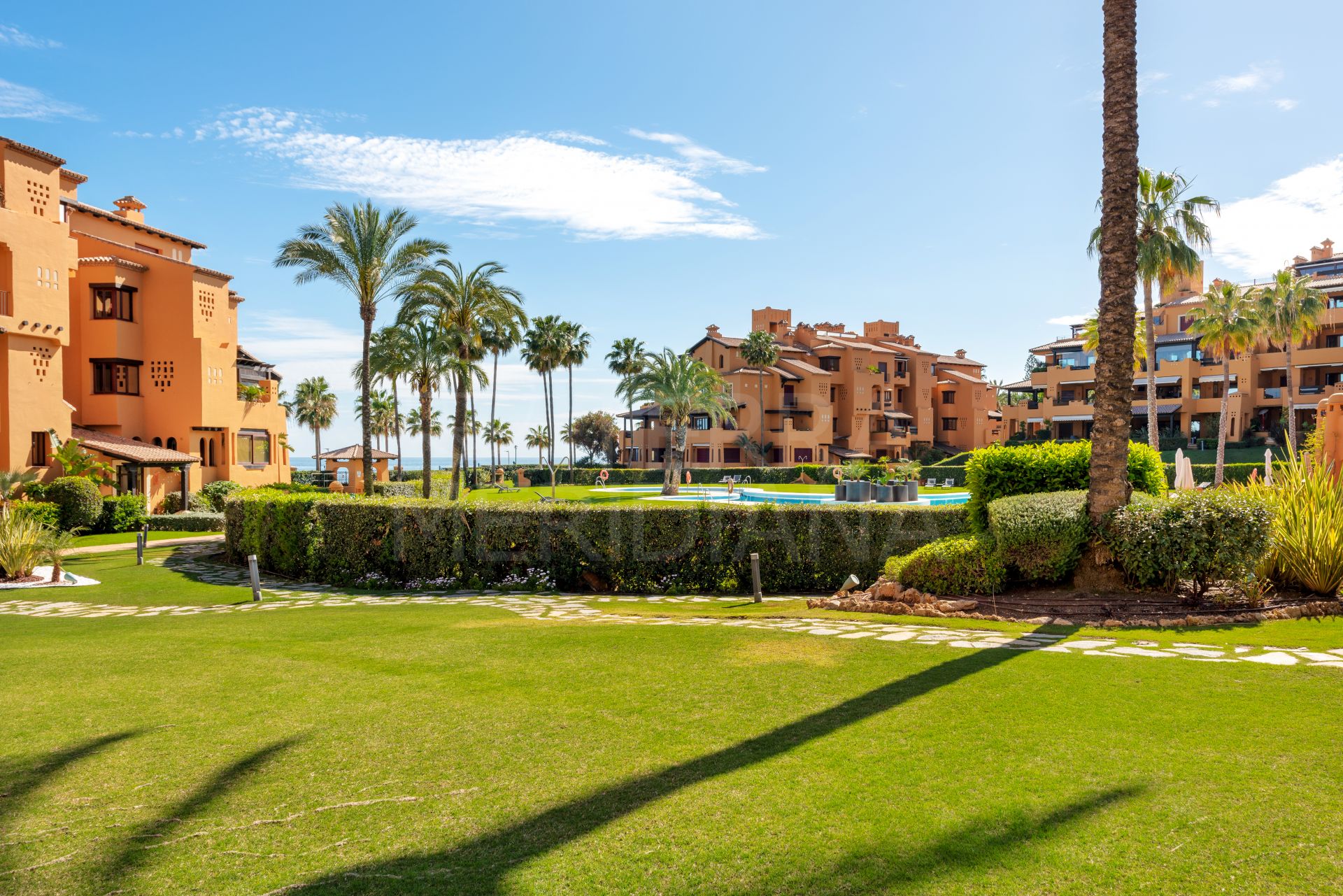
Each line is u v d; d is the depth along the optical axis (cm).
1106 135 1054
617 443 9969
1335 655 673
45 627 1208
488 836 398
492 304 3712
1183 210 3009
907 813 399
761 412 6931
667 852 372
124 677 783
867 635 855
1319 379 5209
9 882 363
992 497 1260
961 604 998
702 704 604
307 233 3033
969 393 8206
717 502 1536
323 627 1099
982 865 345
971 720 530
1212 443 5334
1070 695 579
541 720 584
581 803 432
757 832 387
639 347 7250
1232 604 897
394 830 408
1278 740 470
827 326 8881
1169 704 545
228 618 1248
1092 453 1029
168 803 451
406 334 3981
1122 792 409
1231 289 4178
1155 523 930
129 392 3728
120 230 3859
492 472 7050
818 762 472
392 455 5969
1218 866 336
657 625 999
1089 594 989
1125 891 321
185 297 3766
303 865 374
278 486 4122
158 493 3603
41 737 581
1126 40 1036
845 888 333
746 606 1194
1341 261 5694
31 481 2914
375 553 1755
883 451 7825
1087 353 6238
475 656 829
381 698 666
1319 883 320
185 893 351
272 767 506
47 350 3027
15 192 2894
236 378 4106
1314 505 945
